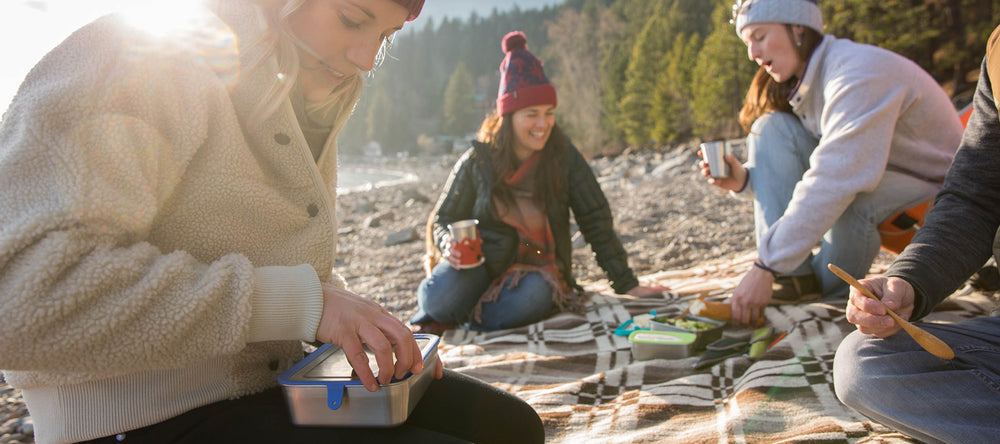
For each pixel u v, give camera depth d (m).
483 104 108.62
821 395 2.01
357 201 12.35
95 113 1.07
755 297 2.75
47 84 1.06
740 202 7.62
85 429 1.15
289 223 1.33
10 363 0.98
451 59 152.25
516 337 3.15
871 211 2.82
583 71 51.28
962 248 1.69
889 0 25.20
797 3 2.90
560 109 49.34
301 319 1.15
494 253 3.47
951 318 2.59
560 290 3.46
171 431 1.19
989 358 1.50
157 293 1.05
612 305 3.48
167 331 1.05
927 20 25.77
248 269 1.14
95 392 1.15
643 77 42.72
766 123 3.15
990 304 2.70
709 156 3.25
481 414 1.42
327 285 1.21
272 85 1.28
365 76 1.51
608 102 47.50
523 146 3.52
